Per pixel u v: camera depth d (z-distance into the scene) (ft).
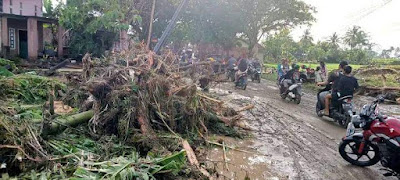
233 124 20.81
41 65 47.67
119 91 16.51
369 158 15.28
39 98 21.62
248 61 60.49
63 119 15.11
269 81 65.62
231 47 90.43
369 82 51.19
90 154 12.78
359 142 15.17
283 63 47.37
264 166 14.88
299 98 33.81
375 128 14.05
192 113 18.62
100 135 15.71
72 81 22.02
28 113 15.76
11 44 57.82
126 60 20.39
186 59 49.16
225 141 18.39
